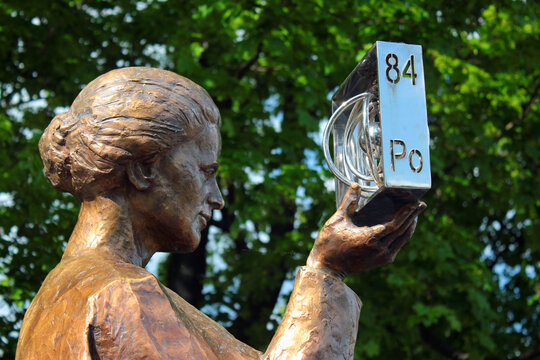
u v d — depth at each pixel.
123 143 2.05
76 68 8.27
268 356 1.94
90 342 1.81
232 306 9.17
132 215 2.11
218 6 7.58
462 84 8.86
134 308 1.83
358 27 8.31
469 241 9.08
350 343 2.00
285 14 7.83
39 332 1.89
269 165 8.16
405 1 8.11
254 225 9.50
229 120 7.80
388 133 1.99
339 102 2.45
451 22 8.24
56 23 8.24
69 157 2.11
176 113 2.09
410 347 9.07
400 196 1.99
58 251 7.55
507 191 9.45
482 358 8.99
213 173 2.20
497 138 9.25
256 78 8.93
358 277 8.60
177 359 1.82
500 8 8.70
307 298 1.99
